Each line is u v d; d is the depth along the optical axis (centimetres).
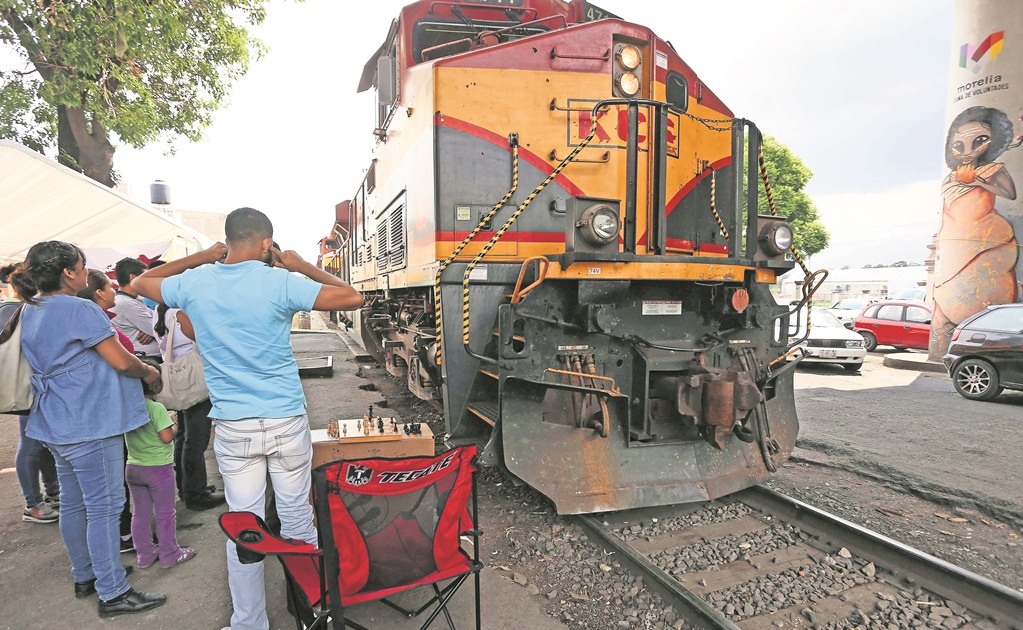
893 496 419
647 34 425
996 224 1027
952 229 1089
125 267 378
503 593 282
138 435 297
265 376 229
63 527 276
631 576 296
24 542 344
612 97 417
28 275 258
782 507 373
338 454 332
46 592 288
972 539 348
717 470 380
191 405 370
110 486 267
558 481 338
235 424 225
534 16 518
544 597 282
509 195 376
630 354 382
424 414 650
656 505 347
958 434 593
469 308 353
